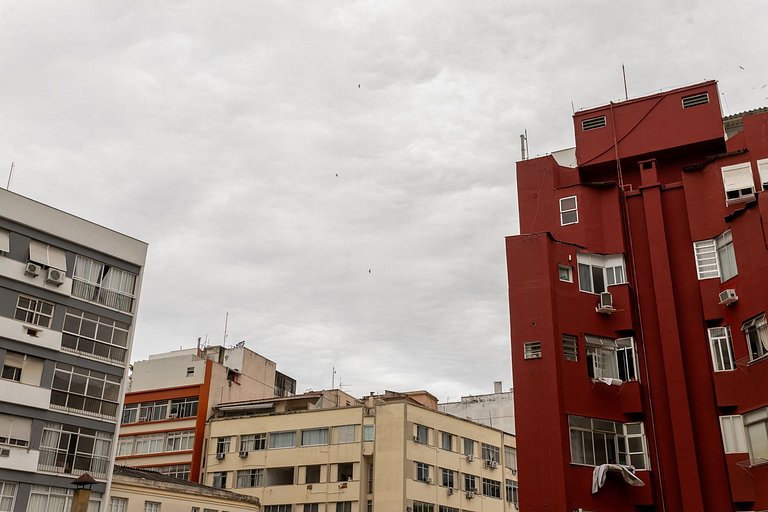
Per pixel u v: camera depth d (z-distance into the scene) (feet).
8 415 121.70
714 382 94.27
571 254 108.17
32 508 120.98
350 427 192.13
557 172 118.21
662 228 104.73
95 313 137.80
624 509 94.79
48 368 128.16
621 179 114.01
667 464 95.55
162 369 221.25
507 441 219.00
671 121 113.60
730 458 90.33
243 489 195.62
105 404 135.23
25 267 128.57
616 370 103.14
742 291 93.81
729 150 105.81
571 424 98.43
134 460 210.79
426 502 184.96
